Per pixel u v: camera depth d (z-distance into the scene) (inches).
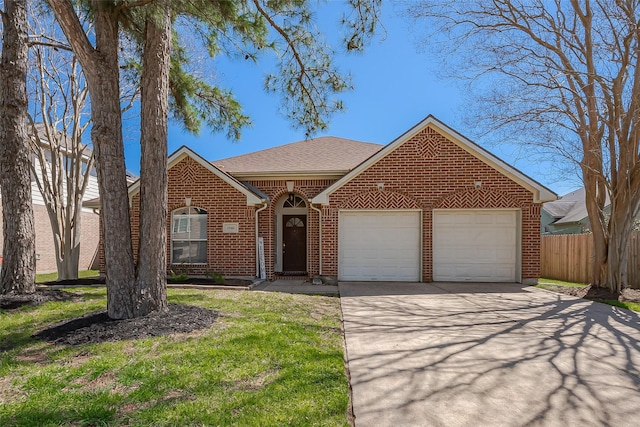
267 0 244.2
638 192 341.4
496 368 155.7
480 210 422.6
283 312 249.0
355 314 253.9
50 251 627.5
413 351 176.4
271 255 468.4
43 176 415.8
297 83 300.8
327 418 110.0
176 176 444.5
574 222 826.2
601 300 313.4
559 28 374.9
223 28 259.3
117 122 210.1
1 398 119.3
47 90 428.8
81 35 198.2
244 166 506.3
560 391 134.6
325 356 161.0
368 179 429.4
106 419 106.5
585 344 189.5
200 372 139.5
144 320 199.6
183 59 346.3
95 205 458.3
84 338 176.7
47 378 133.0
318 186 472.1
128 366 143.6
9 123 272.5
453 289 370.0
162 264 218.1
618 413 119.3
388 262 430.9
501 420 113.8
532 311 267.3
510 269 421.1
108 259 206.2
